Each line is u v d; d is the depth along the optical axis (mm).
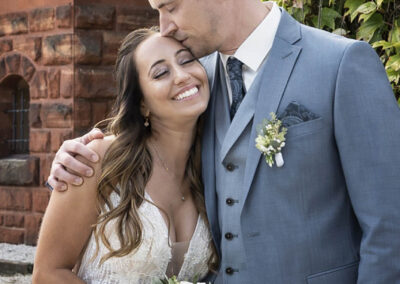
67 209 2607
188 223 2779
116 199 2664
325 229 2406
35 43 7551
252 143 2484
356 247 2467
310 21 3191
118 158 2645
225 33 2547
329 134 2393
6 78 8078
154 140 2768
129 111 2707
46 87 7473
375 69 2400
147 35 2670
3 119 8297
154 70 2588
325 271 2402
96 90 7309
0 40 7906
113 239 2639
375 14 2965
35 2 7566
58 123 7371
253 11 2574
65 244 2631
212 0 2498
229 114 2646
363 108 2332
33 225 7707
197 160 2830
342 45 2428
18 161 7723
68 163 2594
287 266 2422
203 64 2834
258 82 2527
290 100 2441
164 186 2750
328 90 2393
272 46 2531
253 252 2475
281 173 2424
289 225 2420
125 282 2668
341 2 3129
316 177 2402
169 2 2527
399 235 2281
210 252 2783
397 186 2293
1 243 7914
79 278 2641
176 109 2604
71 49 7250
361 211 2334
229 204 2555
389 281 2275
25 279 6500
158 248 2645
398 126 2338
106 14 7309
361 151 2322
